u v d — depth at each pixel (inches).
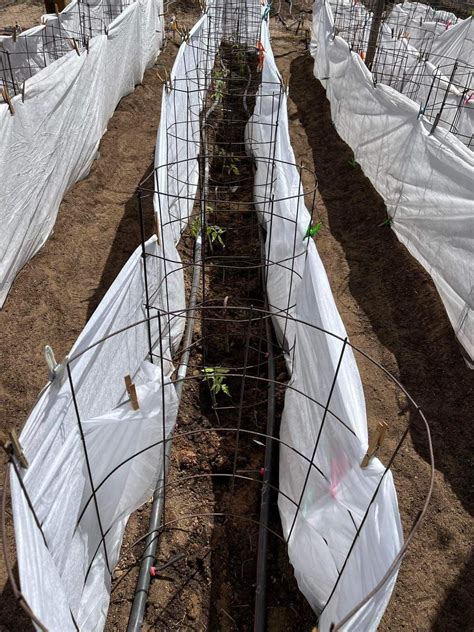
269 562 117.7
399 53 323.9
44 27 279.3
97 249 214.2
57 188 219.1
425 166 201.3
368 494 87.7
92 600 99.2
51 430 82.6
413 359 173.8
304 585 108.5
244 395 156.6
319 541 102.9
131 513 123.3
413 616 111.4
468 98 253.4
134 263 124.4
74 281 197.3
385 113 241.0
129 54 331.3
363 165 269.6
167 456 132.1
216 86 347.3
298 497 117.6
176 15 523.5
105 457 100.5
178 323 169.3
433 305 189.2
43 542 74.9
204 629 107.7
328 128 329.1
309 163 297.4
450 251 181.0
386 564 76.4
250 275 201.3
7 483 69.8
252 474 136.0
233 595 113.2
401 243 220.1
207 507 128.3
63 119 215.8
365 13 420.5
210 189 254.2
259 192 233.0
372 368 172.2
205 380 158.2
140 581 110.8
